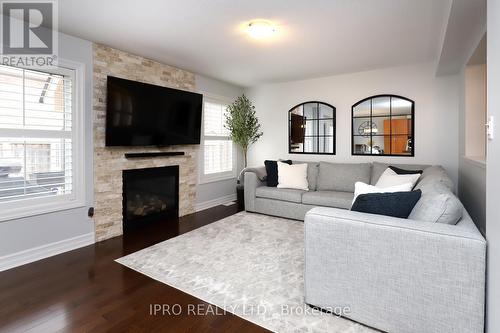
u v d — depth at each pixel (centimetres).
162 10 243
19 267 256
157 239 330
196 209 468
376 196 180
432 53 359
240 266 255
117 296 207
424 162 410
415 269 152
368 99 448
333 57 375
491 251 128
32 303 198
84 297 205
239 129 518
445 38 262
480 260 137
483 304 138
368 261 166
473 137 330
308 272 189
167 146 415
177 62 395
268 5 235
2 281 230
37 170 275
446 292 145
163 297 205
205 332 167
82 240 311
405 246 154
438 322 148
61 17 256
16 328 171
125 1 228
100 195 328
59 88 290
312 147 505
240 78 495
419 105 410
